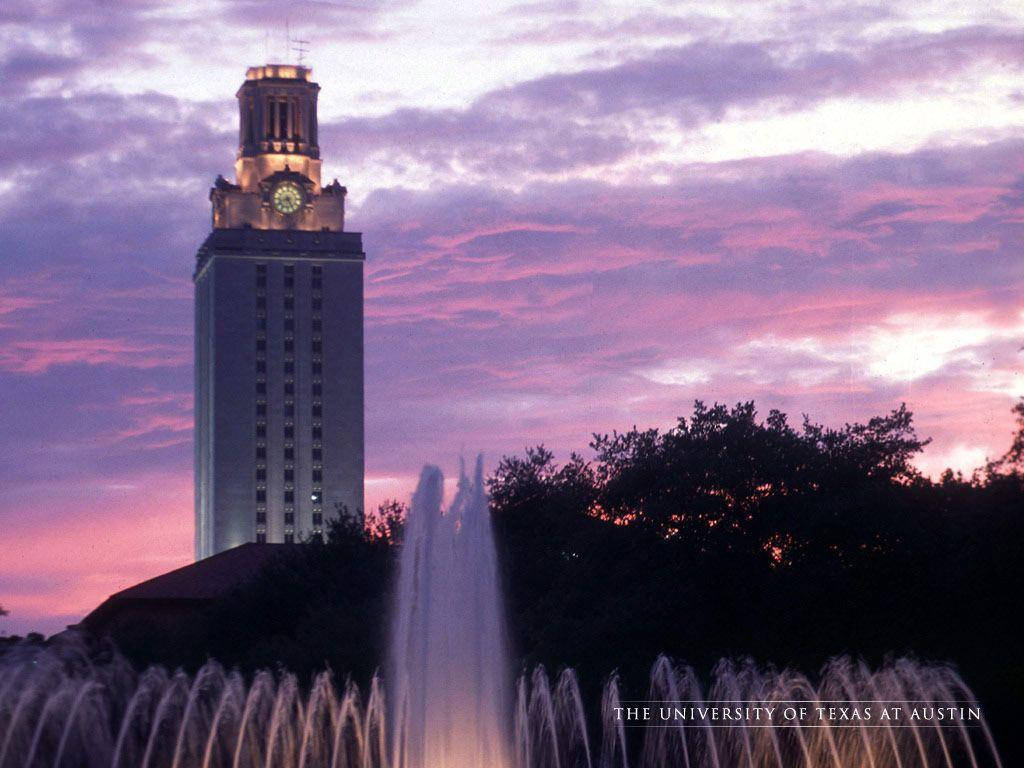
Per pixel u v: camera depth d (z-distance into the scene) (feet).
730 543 277.44
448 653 196.24
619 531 282.97
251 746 281.74
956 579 264.52
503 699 200.95
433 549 198.90
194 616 390.83
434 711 195.52
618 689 243.40
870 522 276.82
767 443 284.20
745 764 237.86
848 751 236.84
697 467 281.95
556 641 256.93
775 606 267.80
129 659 351.05
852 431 299.58
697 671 250.16
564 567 287.48
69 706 291.99
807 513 278.05
